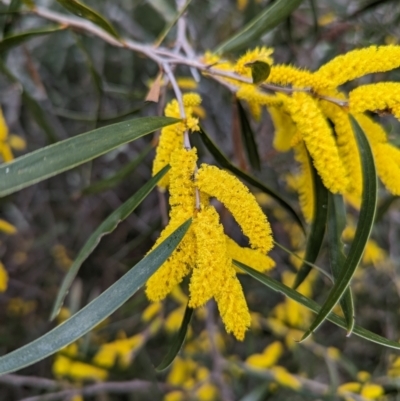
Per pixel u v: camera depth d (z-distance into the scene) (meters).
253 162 0.41
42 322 0.75
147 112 0.72
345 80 0.30
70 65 0.83
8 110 0.75
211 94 0.74
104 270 0.77
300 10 0.61
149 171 0.77
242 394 0.65
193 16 0.74
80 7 0.35
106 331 0.65
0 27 0.56
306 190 0.34
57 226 0.78
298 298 0.29
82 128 0.76
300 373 0.62
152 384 0.57
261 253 0.28
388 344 0.29
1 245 0.77
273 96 0.33
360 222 0.29
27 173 0.26
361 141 0.30
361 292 0.70
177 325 0.60
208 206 0.29
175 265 0.28
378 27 0.50
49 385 0.58
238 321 0.27
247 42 0.37
